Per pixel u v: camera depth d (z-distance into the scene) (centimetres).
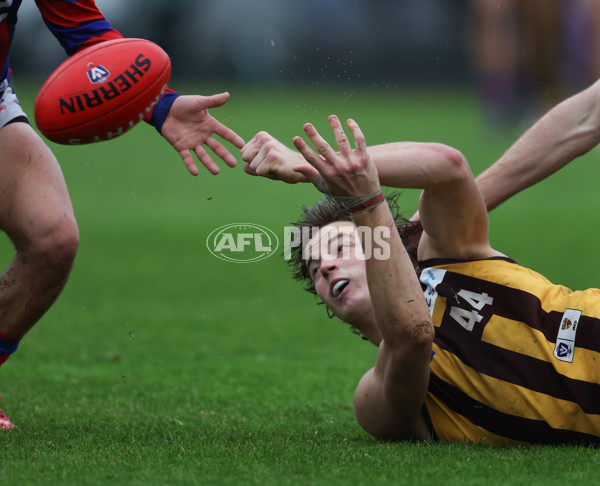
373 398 989
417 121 6638
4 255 2791
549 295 982
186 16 7619
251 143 955
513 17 6150
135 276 2658
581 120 1170
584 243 2958
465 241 1001
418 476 821
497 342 966
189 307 2283
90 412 1280
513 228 3294
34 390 1452
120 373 1617
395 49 8888
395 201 1085
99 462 884
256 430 1134
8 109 1138
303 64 8712
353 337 1989
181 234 3309
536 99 6159
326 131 5378
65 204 1119
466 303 986
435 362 979
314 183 917
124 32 7212
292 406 1354
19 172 1114
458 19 8806
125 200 4138
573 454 908
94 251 3027
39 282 1112
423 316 898
